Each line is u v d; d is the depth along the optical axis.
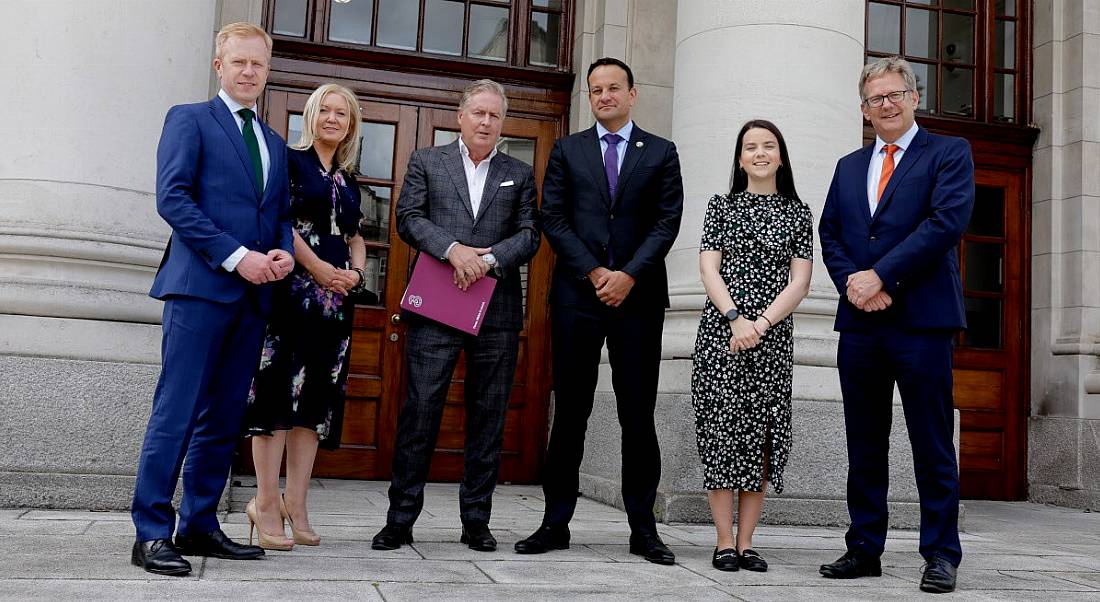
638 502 3.68
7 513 4.00
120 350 4.34
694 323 5.27
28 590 2.53
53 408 4.21
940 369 3.40
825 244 3.70
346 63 6.41
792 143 5.22
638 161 3.75
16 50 4.44
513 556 3.53
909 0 7.23
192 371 3.00
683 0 5.70
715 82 5.37
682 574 3.31
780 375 3.56
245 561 3.14
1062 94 7.18
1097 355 6.82
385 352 6.34
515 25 6.71
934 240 3.33
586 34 6.58
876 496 3.54
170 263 3.06
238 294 3.05
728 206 3.68
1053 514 6.30
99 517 4.00
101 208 4.41
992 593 3.27
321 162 3.63
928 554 3.37
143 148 4.55
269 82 6.29
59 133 4.39
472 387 3.75
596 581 3.10
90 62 4.44
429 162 3.84
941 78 7.23
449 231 3.74
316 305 3.51
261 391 3.40
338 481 6.08
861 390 3.55
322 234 3.56
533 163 6.65
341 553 3.42
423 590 2.81
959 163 3.42
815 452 5.04
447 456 6.34
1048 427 6.95
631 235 3.71
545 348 6.58
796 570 3.55
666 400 5.03
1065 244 7.07
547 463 3.76
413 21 6.58
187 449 3.10
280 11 6.39
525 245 3.71
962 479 6.99
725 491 3.52
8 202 4.34
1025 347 7.18
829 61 5.35
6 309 4.23
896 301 3.44
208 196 3.08
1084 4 7.08
